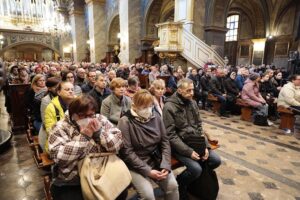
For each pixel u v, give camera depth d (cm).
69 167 162
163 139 214
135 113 200
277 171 299
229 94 604
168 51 952
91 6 1870
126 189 184
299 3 1461
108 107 282
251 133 451
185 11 1069
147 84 800
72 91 237
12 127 458
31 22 1703
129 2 1460
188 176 223
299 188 261
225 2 1109
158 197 236
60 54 2458
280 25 1602
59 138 163
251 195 245
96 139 167
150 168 193
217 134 444
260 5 1595
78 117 165
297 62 959
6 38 2152
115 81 277
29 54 2489
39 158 216
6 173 290
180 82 254
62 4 2303
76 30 2220
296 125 508
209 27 1090
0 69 322
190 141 229
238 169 303
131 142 199
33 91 358
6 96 489
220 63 966
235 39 1931
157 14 1484
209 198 225
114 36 1905
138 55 1539
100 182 157
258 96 541
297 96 461
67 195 165
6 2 1627
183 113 249
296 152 361
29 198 238
